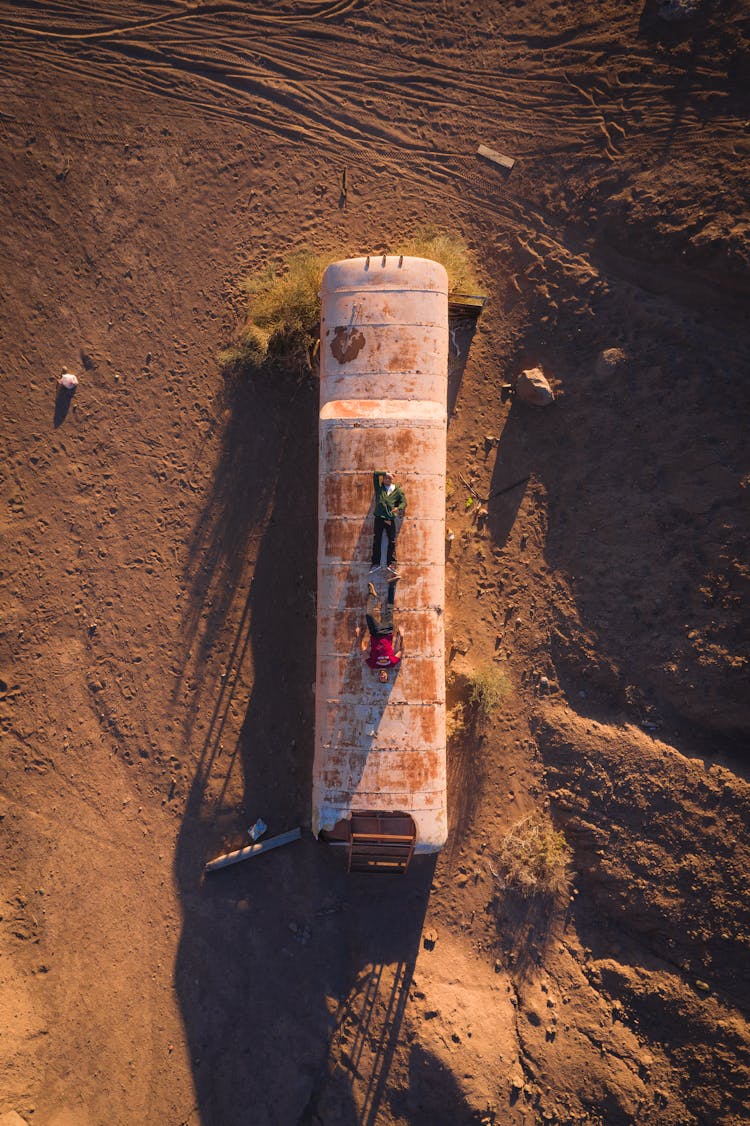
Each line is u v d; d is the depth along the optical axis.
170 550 12.78
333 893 12.35
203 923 12.35
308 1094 11.99
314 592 12.57
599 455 12.49
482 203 12.81
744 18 12.03
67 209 12.83
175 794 12.54
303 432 12.71
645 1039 11.87
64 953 12.30
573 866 12.31
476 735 12.54
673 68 12.33
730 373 12.00
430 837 10.67
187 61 12.93
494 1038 11.77
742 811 11.66
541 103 12.72
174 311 12.85
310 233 12.84
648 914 11.91
